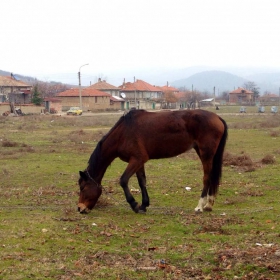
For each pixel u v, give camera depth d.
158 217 9.55
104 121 47.59
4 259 6.70
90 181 9.88
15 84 86.81
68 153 21.98
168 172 15.80
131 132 9.76
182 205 10.80
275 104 113.62
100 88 106.31
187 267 6.46
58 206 10.61
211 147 9.79
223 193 12.02
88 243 7.61
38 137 30.47
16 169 16.69
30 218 9.29
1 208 10.31
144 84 118.88
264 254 6.72
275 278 5.95
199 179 14.26
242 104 116.56
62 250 7.20
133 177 14.55
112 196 11.60
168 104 104.38
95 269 6.37
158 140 9.72
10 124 43.66
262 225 8.66
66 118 54.22
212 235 8.06
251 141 27.12
